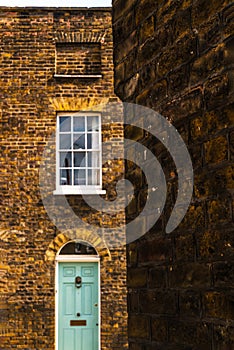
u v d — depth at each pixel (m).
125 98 4.36
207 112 3.20
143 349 3.85
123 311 13.76
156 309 3.70
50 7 14.52
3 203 13.97
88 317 13.84
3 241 13.86
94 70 14.50
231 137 2.95
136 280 4.01
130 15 4.32
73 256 13.95
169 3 3.71
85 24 14.55
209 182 3.14
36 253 13.84
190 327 3.28
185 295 3.35
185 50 3.48
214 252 3.07
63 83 14.35
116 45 4.55
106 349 13.61
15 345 13.50
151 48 3.94
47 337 13.56
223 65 3.06
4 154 14.09
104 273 13.86
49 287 13.77
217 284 3.02
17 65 14.37
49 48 14.45
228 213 2.95
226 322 2.92
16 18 14.52
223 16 3.08
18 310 13.64
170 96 3.64
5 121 14.20
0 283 13.70
